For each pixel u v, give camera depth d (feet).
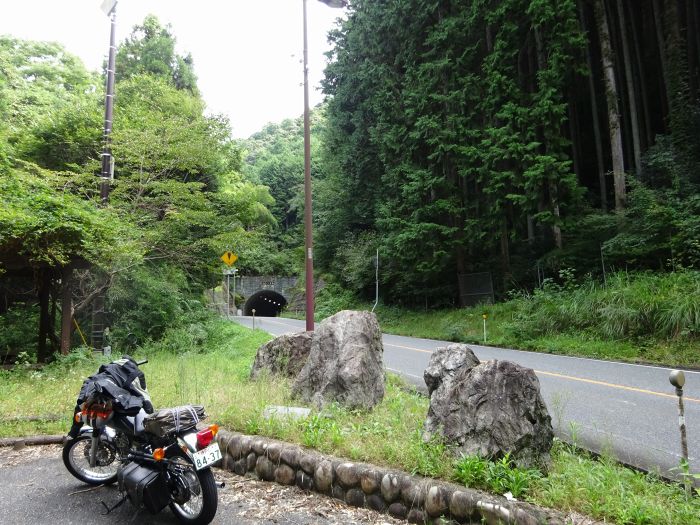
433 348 53.93
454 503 11.96
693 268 48.88
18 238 31.55
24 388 28.09
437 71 74.28
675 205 51.08
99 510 14.53
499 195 67.15
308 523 13.14
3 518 13.93
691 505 11.60
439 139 73.10
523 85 72.23
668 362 38.45
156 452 12.94
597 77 87.81
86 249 34.73
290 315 143.54
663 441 18.85
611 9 85.35
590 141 92.12
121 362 16.06
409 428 17.67
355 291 113.29
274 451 16.08
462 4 73.97
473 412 14.15
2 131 48.06
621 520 10.63
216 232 57.31
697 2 74.95
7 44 80.48
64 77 85.20
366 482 13.71
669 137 58.65
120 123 55.16
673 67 61.62
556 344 48.55
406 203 78.79
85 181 46.75
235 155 73.61
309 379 22.71
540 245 71.87
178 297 55.83
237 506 14.39
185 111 64.59
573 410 23.77
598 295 50.39
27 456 19.29
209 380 27.61
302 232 187.62
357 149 99.86
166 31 103.65
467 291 77.25
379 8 88.58
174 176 56.49
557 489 11.91
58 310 45.98
